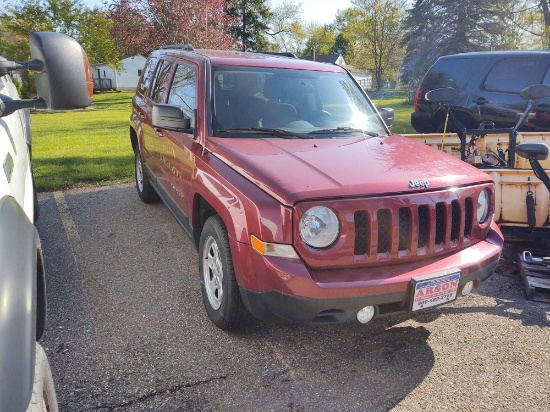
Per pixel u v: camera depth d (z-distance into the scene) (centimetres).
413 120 885
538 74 743
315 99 423
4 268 169
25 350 158
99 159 938
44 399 196
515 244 519
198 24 3066
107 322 353
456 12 3394
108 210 625
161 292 403
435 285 284
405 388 289
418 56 3600
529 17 3062
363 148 352
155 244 508
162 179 486
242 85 403
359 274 274
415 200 286
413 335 347
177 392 279
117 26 3141
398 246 284
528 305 393
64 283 417
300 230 266
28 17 3291
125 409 264
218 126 371
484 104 784
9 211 196
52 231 545
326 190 271
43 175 793
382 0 5209
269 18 5697
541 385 293
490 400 279
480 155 618
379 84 5500
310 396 280
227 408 268
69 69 197
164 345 326
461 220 309
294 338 339
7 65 189
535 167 443
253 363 310
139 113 589
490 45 3316
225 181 312
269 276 271
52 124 1778
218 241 322
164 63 533
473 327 358
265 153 326
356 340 339
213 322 347
